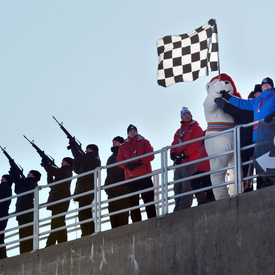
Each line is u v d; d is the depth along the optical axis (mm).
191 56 32781
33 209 33594
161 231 28875
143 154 31766
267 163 26766
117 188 32688
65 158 35250
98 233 30859
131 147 31969
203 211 27812
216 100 29594
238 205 26875
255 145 27219
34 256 32812
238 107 29172
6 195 36719
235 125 29719
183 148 31453
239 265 26438
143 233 29391
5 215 36531
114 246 30188
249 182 29172
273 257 25609
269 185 27141
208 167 30594
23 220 35406
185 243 28062
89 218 33344
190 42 32875
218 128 29672
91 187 33438
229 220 27016
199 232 27750
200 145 30906
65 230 34188
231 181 27625
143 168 31656
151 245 29062
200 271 27453
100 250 30594
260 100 28234
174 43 33094
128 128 32219
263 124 27156
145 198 31375
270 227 25875
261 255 25938
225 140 29406
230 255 26750
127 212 32781
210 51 32531
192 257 27766
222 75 31438
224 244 26969
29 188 35688
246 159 29016
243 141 28891
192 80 32625
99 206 31297
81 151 35406
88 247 31031
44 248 32594
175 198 30406
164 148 29703
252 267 26078
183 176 31344
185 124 31672
